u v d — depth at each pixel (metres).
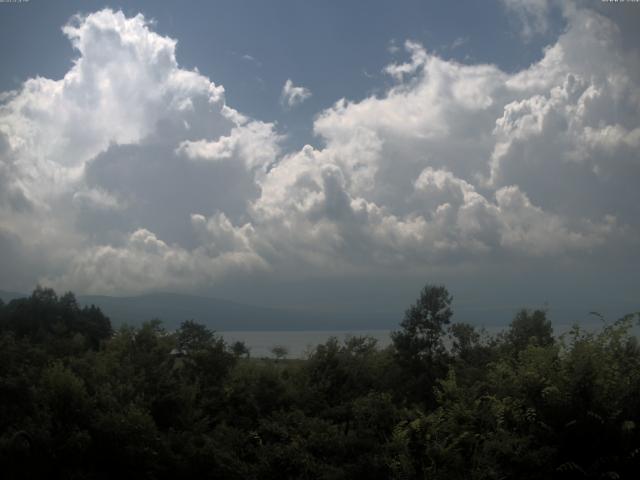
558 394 11.02
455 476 11.45
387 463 12.25
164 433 15.12
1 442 12.38
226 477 13.98
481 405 12.85
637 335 11.77
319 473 12.95
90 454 13.46
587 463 10.81
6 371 15.06
